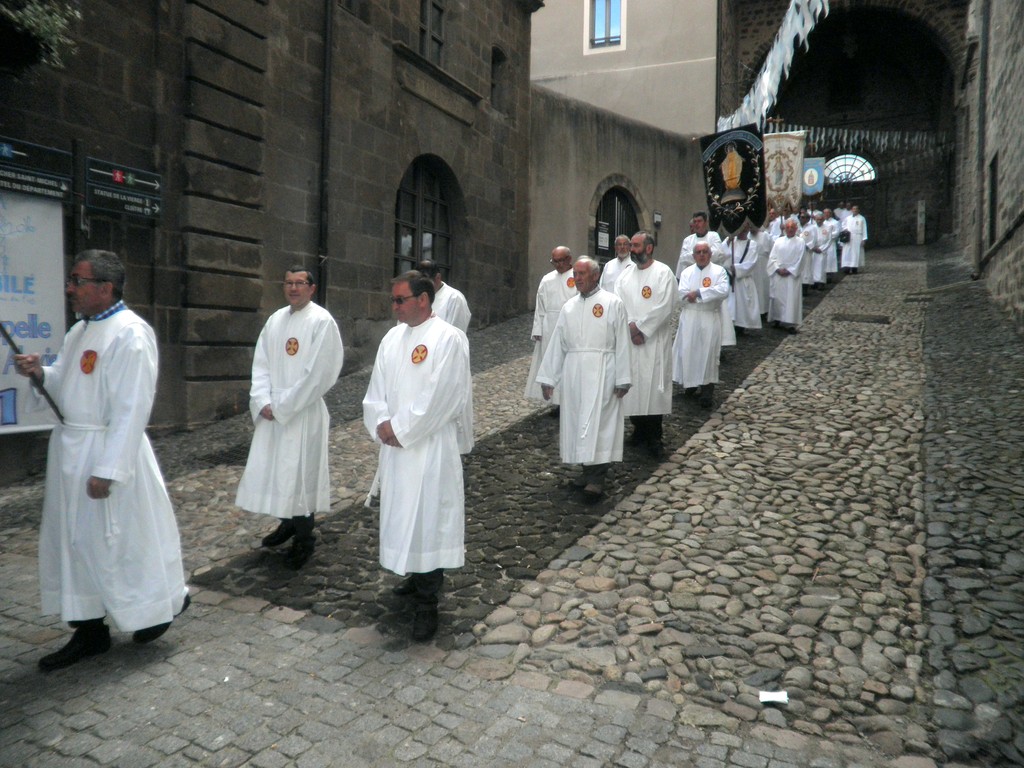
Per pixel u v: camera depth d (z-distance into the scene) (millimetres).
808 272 16484
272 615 4312
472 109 14180
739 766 3006
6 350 6656
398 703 3441
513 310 15820
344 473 6738
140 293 8172
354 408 9180
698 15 22359
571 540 5145
